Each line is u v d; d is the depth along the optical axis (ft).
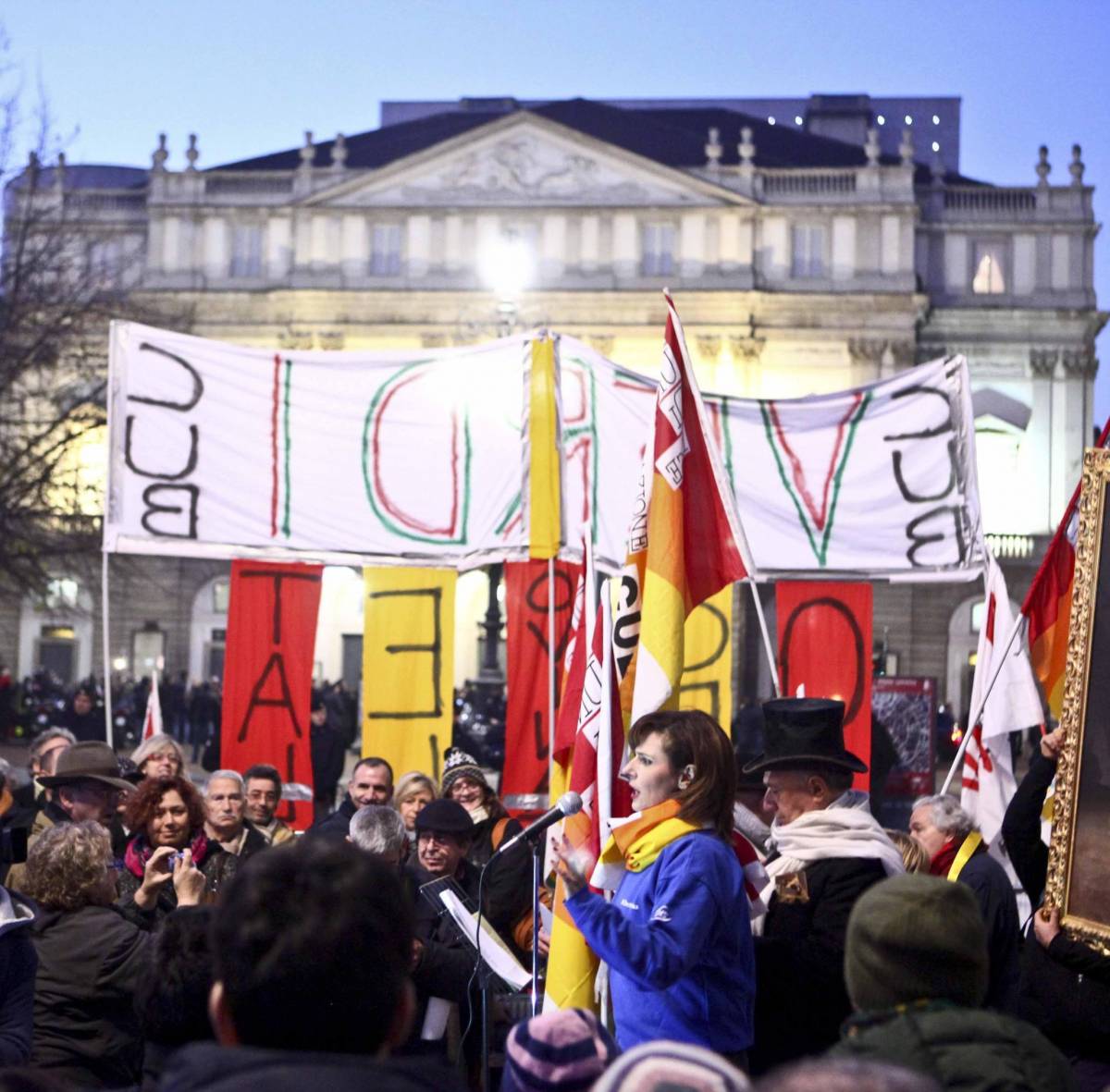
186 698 150.20
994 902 20.44
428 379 35.78
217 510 35.35
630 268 206.28
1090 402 213.46
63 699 157.69
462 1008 21.98
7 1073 10.01
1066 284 213.66
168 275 210.38
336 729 63.36
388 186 207.72
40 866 18.54
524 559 35.19
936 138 266.36
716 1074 9.20
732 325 205.46
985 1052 10.21
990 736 30.17
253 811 30.42
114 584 200.85
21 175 124.26
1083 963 16.21
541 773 35.29
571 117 226.79
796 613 35.14
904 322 206.39
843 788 18.12
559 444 35.14
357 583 205.98
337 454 35.68
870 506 35.24
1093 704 16.53
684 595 19.74
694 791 15.88
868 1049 10.28
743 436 35.55
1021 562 201.26
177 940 14.19
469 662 204.13
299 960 8.59
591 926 14.55
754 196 205.98
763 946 17.02
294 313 207.92
